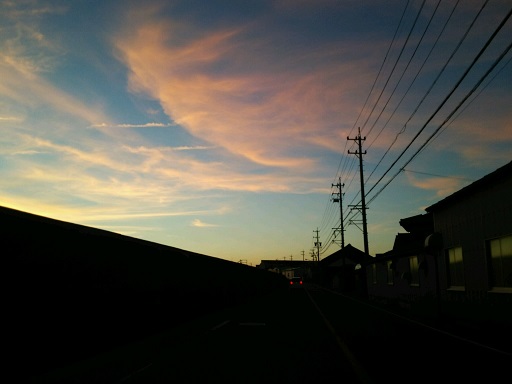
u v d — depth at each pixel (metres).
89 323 10.22
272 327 15.70
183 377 7.72
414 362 9.16
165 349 10.90
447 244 21.97
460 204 20.41
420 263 25.77
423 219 35.91
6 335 7.44
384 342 12.10
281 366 8.69
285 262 154.75
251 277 38.19
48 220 8.91
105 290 11.20
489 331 14.93
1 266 7.50
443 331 14.87
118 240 12.19
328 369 8.41
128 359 9.51
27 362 7.88
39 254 8.55
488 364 8.98
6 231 7.71
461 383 7.32
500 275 16.92
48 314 8.66
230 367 8.59
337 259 95.19
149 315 14.17
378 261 38.16
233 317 19.83
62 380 7.52
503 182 16.48
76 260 9.88
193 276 19.92
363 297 38.66
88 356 9.98
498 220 16.83
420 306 24.20
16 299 7.77
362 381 7.45
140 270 13.71
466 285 19.55
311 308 25.52
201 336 13.35
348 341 12.25
